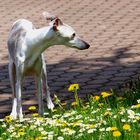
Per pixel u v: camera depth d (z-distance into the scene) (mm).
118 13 16297
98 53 12547
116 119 7578
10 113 9305
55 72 11422
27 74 8633
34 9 17344
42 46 8328
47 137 7129
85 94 9961
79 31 14562
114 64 11695
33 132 7465
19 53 8422
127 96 8922
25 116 9008
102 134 7082
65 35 8258
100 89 10180
